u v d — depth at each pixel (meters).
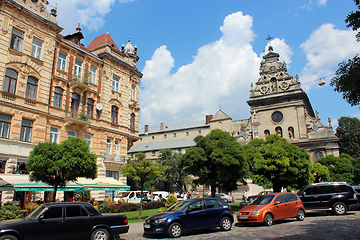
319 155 50.62
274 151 24.78
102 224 10.98
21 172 21.38
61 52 26.69
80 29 30.48
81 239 10.43
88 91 28.94
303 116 53.22
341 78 9.08
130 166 19.50
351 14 8.75
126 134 33.09
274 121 55.91
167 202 22.77
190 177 56.41
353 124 68.88
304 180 25.45
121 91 33.44
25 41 22.86
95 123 29.39
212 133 25.42
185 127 79.88
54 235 9.96
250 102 58.88
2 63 20.95
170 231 12.10
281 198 15.54
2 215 15.81
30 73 23.02
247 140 57.31
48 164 16.41
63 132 25.66
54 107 25.03
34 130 22.86
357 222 13.40
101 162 28.64
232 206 28.30
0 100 20.52
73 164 16.83
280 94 56.22
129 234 13.05
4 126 21.02
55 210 10.42
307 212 19.70
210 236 12.26
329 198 16.98
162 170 20.75
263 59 65.81
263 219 14.24
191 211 13.05
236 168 21.84
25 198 22.00
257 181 24.94
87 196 26.48
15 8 22.23
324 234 10.84
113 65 32.66
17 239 9.38
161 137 83.81
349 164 43.88
